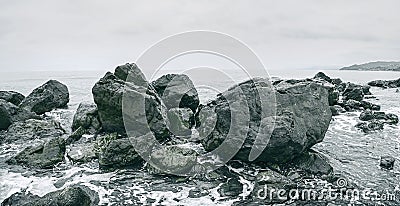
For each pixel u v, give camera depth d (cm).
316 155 1284
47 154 1320
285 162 1241
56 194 984
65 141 1484
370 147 1525
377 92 3644
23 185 1127
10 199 1034
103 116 1561
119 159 1258
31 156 1312
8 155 1411
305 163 1240
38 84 4878
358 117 2119
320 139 1332
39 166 1272
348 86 2969
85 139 1550
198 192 1075
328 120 1370
